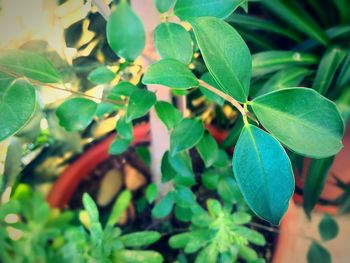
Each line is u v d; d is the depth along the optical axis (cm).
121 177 43
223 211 32
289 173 15
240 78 16
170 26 20
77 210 39
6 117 16
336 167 47
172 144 26
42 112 31
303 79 44
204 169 42
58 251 30
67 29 31
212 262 30
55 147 40
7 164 30
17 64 21
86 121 25
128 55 19
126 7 18
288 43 49
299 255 45
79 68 32
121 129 29
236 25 42
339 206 45
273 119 15
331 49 40
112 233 30
